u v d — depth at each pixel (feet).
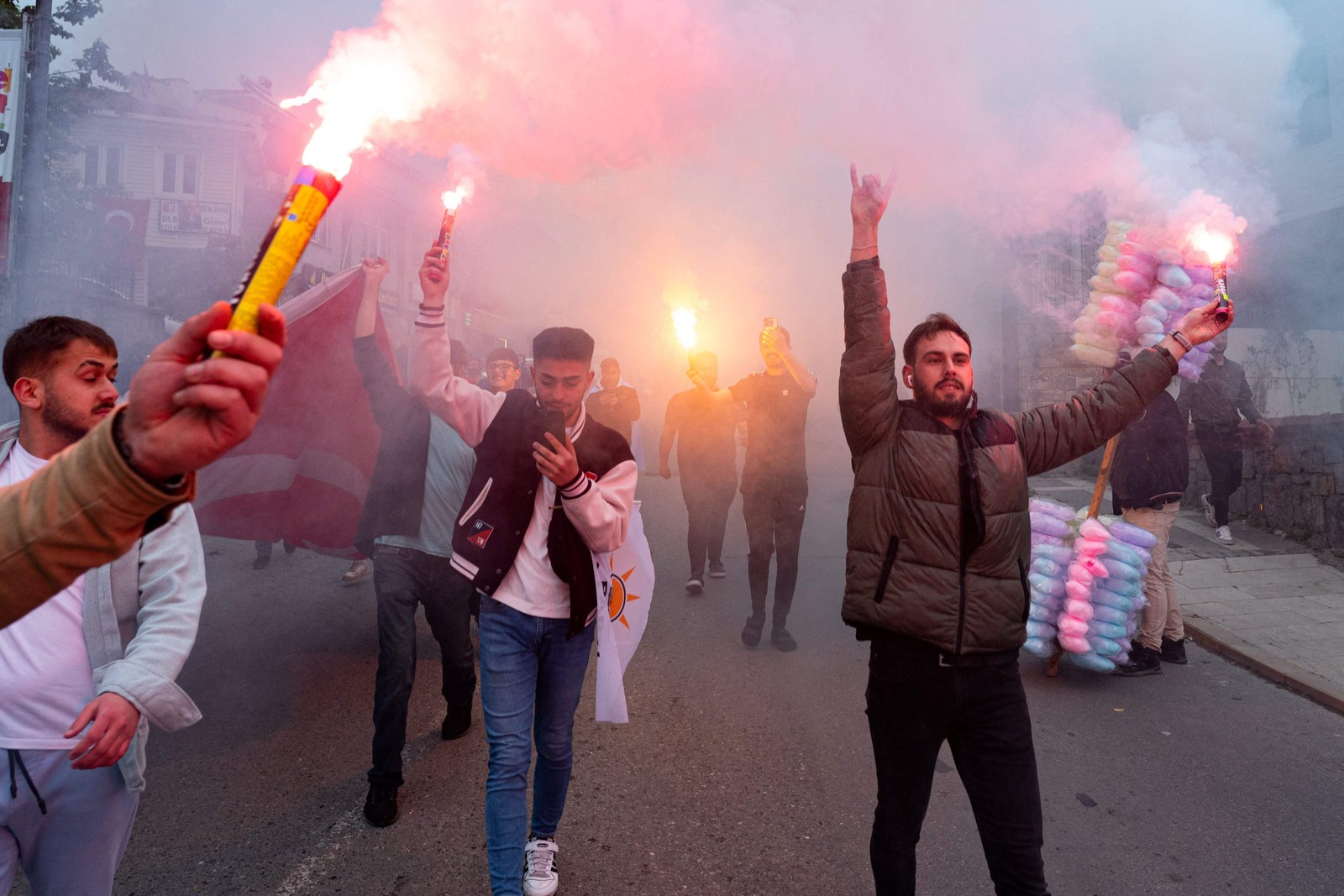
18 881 7.74
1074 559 13.05
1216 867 8.24
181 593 4.91
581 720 11.39
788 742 10.70
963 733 6.34
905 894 6.31
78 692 4.62
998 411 6.63
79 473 1.87
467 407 7.43
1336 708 12.23
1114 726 11.51
